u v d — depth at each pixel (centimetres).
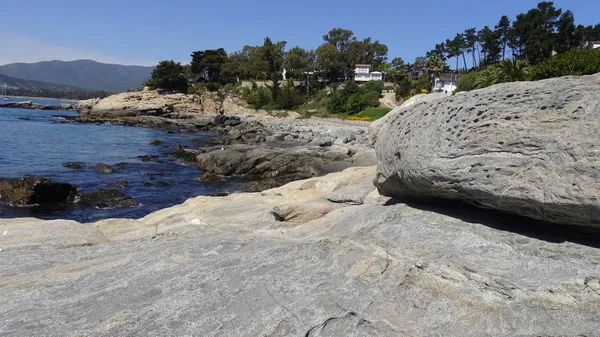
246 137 4522
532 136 459
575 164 412
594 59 2484
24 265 655
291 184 1369
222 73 10594
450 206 617
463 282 444
